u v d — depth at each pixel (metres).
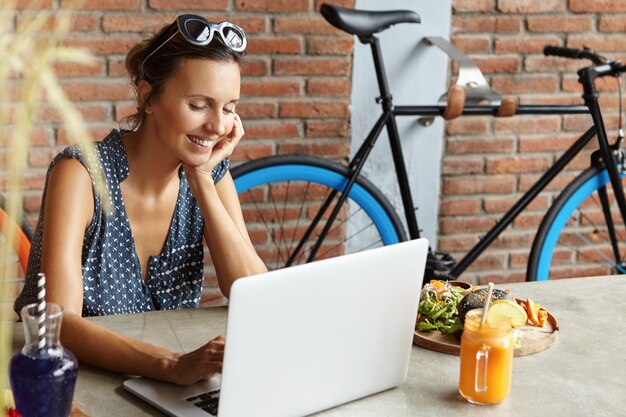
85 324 1.58
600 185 3.36
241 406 1.32
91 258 1.88
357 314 1.41
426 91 3.50
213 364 1.45
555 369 1.60
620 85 3.33
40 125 3.17
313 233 3.54
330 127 3.44
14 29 3.01
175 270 2.01
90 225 1.86
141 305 1.97
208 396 1.44
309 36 3.35
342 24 3.01
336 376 1.42
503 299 1.67
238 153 3.38
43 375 1.20
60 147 3.21
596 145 3.46
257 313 1.28
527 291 2.00
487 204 3.67
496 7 3.50
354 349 1.43
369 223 3.58
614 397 1.50
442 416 1.42
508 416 1.42
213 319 1.80
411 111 3.22
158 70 1.81
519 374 1.57
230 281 1.93
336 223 3.55
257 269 1.95
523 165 3.66
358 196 3.29
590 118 3.68
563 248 3.84
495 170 3.64
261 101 3.36
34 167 3.21
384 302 1.44
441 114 3.23
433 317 1.73
